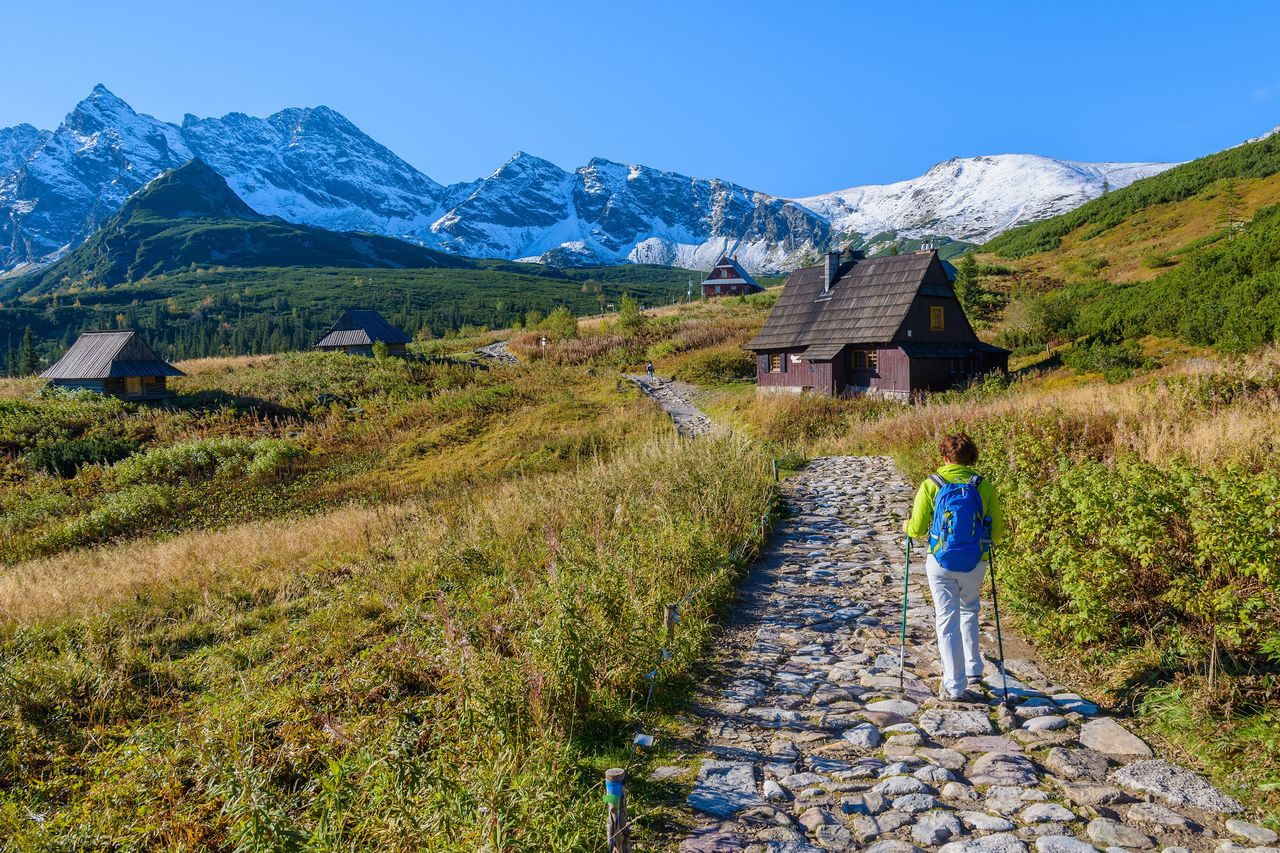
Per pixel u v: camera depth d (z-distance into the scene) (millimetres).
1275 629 5148
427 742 5168
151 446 34531
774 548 11047
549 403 36906
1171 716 4934
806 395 32906
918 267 37219
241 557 14797
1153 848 3680
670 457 15203
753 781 4605
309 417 39688
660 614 7230
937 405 25328
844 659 6789
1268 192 71938
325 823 4047
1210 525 5527
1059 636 6504
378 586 10367
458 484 24688
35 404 40062
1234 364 15836
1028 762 4648
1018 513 7625
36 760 6797
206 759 5250
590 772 4801
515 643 6469
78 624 10602
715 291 149875
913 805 4227
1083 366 30406
